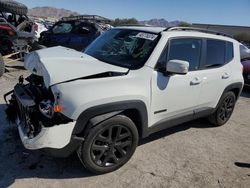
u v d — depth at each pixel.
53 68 3.32
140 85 3.71
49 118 3.19
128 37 4.30
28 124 3.43
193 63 4.55
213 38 4.95
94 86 3.32
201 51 4.68
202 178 3.86
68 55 3.71
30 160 3.82
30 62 3.94
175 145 4.70
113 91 3.42
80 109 3.20
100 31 11.02
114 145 3.63
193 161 4.26
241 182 3.87
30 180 3.44
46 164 3.77
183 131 5.29
